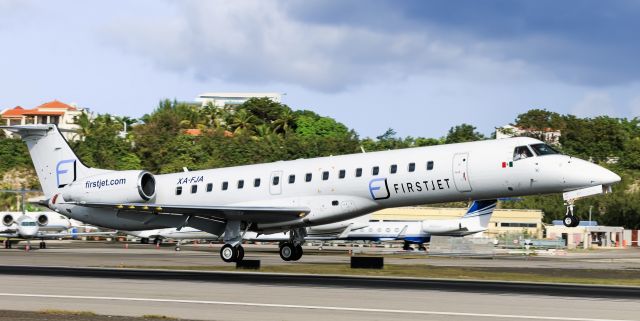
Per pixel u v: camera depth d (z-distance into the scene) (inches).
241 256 2420.0
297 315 1195.3
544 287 1658.5
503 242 4781.0
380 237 4662.9
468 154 2146.9
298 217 2331.4
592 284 1818.4
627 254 4414.4
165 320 1155.3
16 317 1182.9
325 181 2310.5
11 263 2512.3
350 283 1699.1
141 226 2559.1
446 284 1706.4
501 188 2117.4
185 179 2541.8
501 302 1348.4
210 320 1151.0
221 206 2358.5
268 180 2405.3
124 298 1384.1
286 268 2239.2
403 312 1223.5
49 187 2645.2
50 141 2640.3
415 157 2209.6
